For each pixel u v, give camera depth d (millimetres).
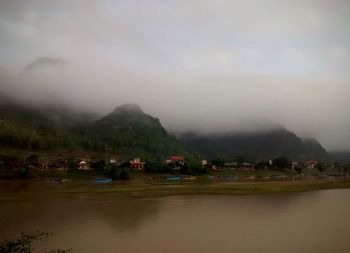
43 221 58625
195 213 68375
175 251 42250
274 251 42469
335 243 45969
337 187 129750
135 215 65625
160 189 109375
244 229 53938
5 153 169375
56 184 125062
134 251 42062
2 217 61719
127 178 154000
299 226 56312
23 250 20141
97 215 65062
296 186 127875
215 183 139625
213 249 43188
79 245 44250
